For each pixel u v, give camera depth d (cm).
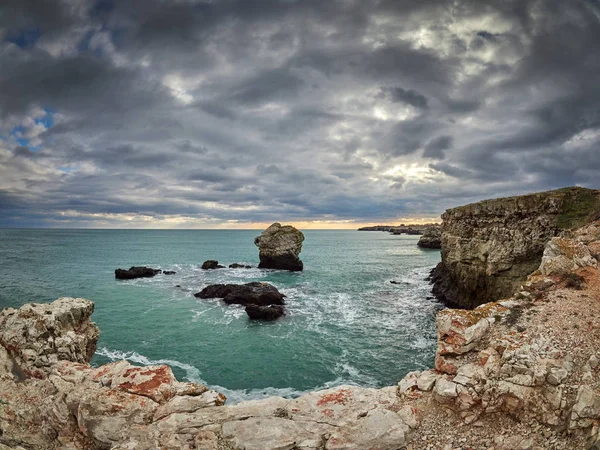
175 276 5772
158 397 1014
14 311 1488
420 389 1012
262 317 3209
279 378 2044
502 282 2670
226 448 838
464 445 811
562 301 1225
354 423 881
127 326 2989
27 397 1154
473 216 3269
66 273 5778
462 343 1062
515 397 857
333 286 4944
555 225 2367
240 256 9119
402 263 7919
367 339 2681
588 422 744
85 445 977
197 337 2723
